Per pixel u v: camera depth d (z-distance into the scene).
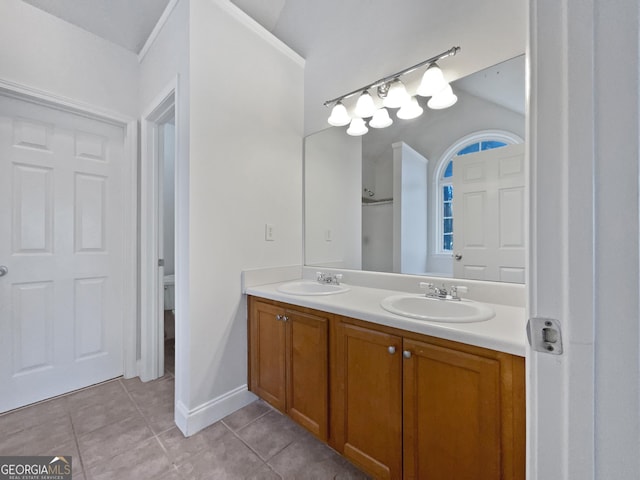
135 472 1.27
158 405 1.78
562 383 0.41
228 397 1.71
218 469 1.29
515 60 1.31
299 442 1.47
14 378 1.72
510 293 1.31
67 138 1.91
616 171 0.37
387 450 1.11
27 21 1.69
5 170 1.69
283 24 2.12
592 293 0.38
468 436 0.91
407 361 1.05
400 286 1.67
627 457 0.37
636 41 0.36
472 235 1.45
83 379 1.98
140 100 2.14
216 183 1.65
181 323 1.59
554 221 0.42
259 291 1.67
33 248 1.79
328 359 1.33
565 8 0.40
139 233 2.17
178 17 1.62
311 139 2.14
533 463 0.45
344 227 1.96
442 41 1.51
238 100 1.76
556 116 0.41
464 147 1.47
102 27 1.92
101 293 2.06
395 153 1.72
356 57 1.87
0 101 1.67
